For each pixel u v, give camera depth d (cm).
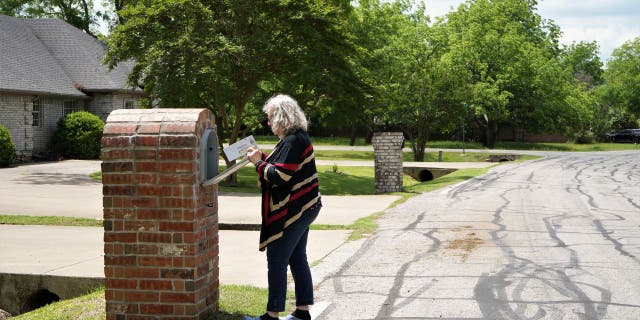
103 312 532
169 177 455
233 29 2058
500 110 4972
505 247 891
